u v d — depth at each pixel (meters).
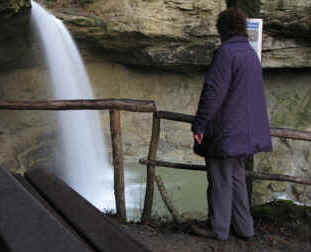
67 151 14.37
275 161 14.03
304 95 16.12
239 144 3.13
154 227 4.09
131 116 15.55
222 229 3.51
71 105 3.88
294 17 14.01
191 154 15.67
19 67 13.08
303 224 4.05
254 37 3.79
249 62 3.11
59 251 1.04
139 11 13.35
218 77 3.03
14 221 1.09
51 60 12.85
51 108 3.85
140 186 12.06
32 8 11.41
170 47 14.32
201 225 4.01
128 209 9.53
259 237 3.76
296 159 14.02
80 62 14.14
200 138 3.15
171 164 4.04
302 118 15.70
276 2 13.88
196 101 16.33
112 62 15.44
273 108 16.16
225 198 3.38
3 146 12.85
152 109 3.90
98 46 14.23
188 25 13.74
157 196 10.00
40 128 13.88
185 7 13.57
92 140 15.15
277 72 16.27
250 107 3.14
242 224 3.54
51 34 12.41
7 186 1.19
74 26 13.02
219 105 3.05
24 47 12.20
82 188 13.09
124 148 15.27
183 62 14.62
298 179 3.92
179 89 16.25
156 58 14.54
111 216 4.23
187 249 3.46
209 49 14.24
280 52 14.92
